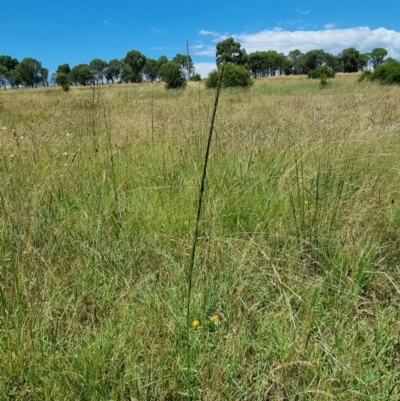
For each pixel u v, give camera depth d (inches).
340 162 127.6
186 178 128.6
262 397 54.2
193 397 53.8
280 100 482.9
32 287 69.4
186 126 201.8
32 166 139.6
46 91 1209.4
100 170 142.0
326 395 50.4
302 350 58.1
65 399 51.1
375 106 279.4
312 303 70.1
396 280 80.4
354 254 83.9
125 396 54.2
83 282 75.3
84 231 96.8
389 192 108.3
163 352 57.5
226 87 868.6
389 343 61.1
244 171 130.3
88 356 56.6
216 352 60.6
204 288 73.2
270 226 97.4
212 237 88.4
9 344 56.9
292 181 120.3
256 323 66.7
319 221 95.0
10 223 92.5
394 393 52.2
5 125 263.3
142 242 92.8
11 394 53.2
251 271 79.7
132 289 74.8
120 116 284.2
